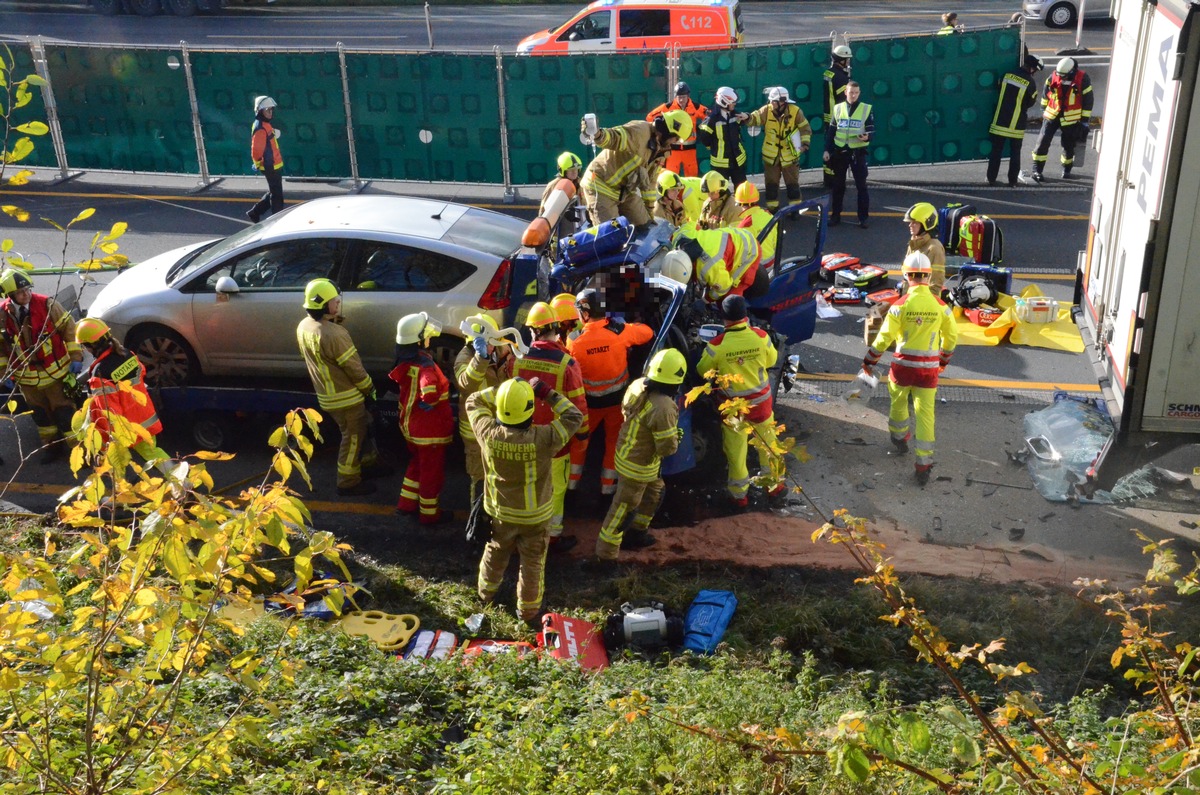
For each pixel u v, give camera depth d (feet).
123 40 83.41
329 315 24.90
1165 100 20.12
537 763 15.71
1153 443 21.99
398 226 28.07
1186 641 20.07
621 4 60.49
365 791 14.76
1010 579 22.47
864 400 30.81
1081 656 20.15
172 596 10.32
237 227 47.29
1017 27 48.16
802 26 84.94
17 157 11.44
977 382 31.68
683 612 21.84
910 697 19.15
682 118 29.86
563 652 20.18
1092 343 26.25
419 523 25.44
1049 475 26.27
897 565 23.04
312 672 18.48
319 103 50.65
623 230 25.20
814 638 20.77
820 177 52.60
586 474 27.43
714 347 24.09
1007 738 12.28
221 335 28.32
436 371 23.89
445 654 20.07
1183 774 9.64
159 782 11.77
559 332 23.06
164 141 52.49
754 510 25.58
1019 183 50.14
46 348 20.01
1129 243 22.74
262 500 10.32
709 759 15.17
